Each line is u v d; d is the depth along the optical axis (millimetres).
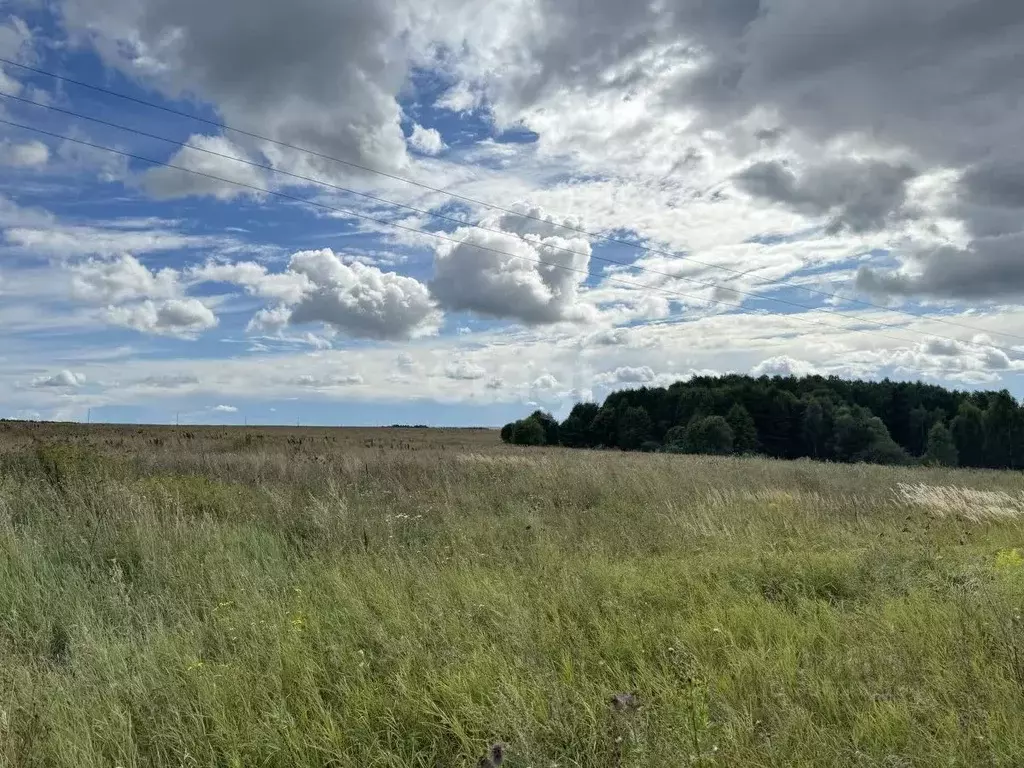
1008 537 10562
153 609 5754
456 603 5527
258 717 3697
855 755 3129
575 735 3445
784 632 4926
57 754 3373
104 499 9227
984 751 3154
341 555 7645
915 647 4566
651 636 4863
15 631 5176
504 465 18703
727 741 3229
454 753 3520
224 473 14789
